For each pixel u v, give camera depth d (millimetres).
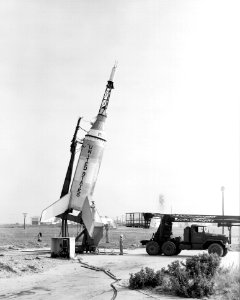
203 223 28688
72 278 16938
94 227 31719
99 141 32062
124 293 13242
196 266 14047
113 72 33656
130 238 60688
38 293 13359
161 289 13852
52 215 31500
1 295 13016
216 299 12281
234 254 29391
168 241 28672
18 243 43969
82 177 31828
